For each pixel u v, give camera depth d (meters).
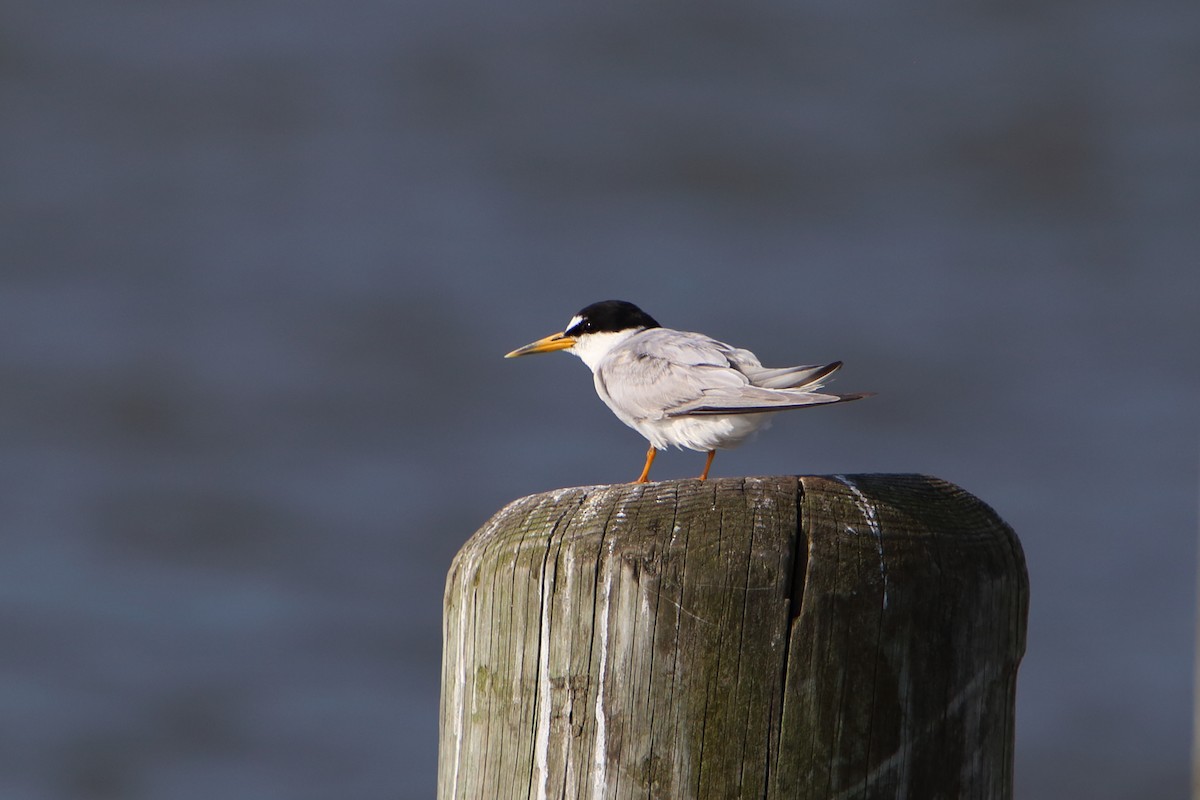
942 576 6.46
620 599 6.38
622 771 6.37
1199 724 12.17
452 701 7.03
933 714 6.44
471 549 6.97
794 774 6.30
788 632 6.32
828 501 6.57
